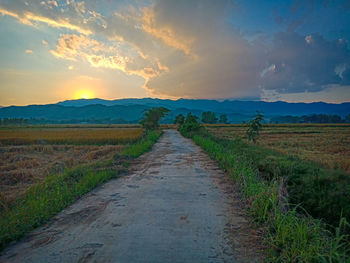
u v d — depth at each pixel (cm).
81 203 505
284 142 2394
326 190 463
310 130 4784
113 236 340
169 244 313
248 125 1944
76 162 1286
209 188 611
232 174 716
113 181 714
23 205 478
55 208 454
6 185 828
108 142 2450
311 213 450
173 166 959
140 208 462
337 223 397
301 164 663
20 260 282
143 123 4375
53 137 2830
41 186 645
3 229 345
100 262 273
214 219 399
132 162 1080
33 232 362
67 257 286
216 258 278
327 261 251
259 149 1101
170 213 430
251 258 278
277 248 295
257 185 510
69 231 362
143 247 305
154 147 1786
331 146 1989
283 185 482
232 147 1286
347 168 770
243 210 442
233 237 332
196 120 3888
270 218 367
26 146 2050
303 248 270
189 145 1939
